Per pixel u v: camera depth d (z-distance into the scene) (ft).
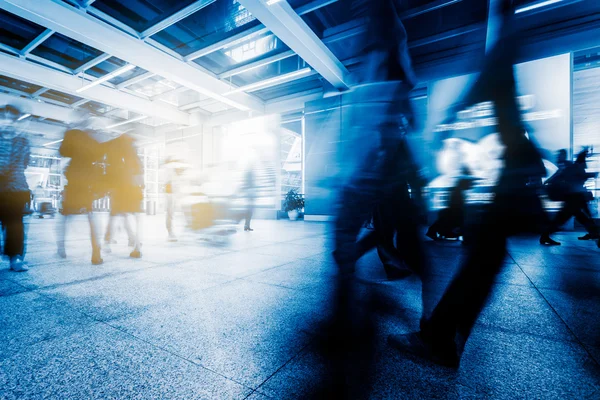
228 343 5.27
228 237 20.54
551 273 10.00
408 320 6.17
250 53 28.68
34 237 20.74
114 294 8.00
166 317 6.44
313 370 4.45
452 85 26.81
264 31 24.04
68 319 6.35
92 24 21.79
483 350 5.02
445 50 26.86
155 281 9.26
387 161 5.03
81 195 12.06
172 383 4.15
